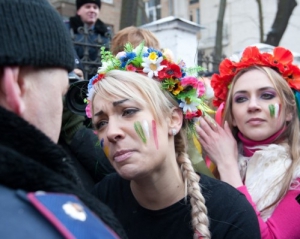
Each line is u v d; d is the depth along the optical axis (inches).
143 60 45.0
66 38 28.9
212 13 547.8
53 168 26.8
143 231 44.7
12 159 23.2
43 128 28.1
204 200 43.3
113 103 41.7
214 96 71.1
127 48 48.9
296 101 64.6
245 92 63.0
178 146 47.8
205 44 545.3
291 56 64.6
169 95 45.1
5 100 26.0
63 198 23.9
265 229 52.7
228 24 531.2
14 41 25.1
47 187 23.9
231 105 66.2
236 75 65.2
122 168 41.5
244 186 58.4
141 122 41.1
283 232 53.7
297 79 64.2
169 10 567.2
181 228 43.6
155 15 572.7
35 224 21.3
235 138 67.4
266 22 510.3
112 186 50.4
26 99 26.8
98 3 140.4
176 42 155.8
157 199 44.4
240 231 42.9
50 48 26.9
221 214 43.8
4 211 21.1
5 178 22.4
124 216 46.6
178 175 45.6
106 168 63.8
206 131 64.1
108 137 41.7
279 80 62.2
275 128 61.6
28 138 25.2
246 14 520.1
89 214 24.7
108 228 25.7
